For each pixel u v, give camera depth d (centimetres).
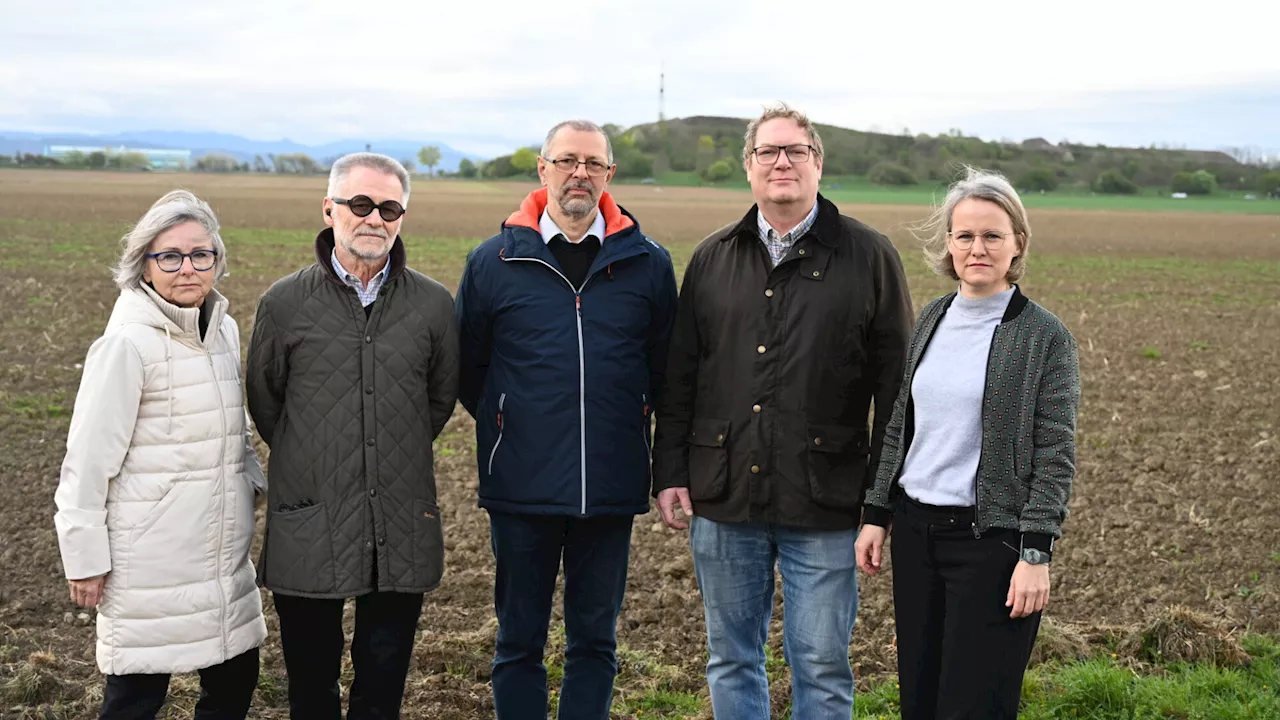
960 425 344
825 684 394
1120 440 1034
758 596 410
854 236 392
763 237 398
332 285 381
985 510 337
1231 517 788
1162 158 15975
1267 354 1551
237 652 368
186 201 360
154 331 353
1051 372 335
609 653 424
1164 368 1430
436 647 524
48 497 766
